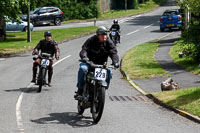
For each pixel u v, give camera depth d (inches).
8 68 1273.4
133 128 559.5
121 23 3078.2
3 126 574.9
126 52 1636.3
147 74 1065.5
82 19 3570.4
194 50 1216.2
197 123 583.5
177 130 546.6
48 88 915.4
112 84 978.7
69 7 3567.9
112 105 725.3
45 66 867.4
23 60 1477.6
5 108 697.0
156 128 558.3
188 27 1214.3
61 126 572.4
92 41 604.4
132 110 680.4
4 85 960.3
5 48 1830.7
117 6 4527.6
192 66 1126.4
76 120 608.7
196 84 879.7
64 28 2748.5
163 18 2399.1
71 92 860.0
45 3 3432.6
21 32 2623.0
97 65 583.5
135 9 4416.8
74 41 2113.7
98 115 574.9
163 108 693.9
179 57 1321.4
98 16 3627.0
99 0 3946.9
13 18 1753.2
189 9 1191.6
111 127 565.9
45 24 3184.1
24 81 1021.2
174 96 738.2
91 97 601.3
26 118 622.8
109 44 607.2
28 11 2058.3
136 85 942.4
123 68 1206.9
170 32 2370.8
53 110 680.4
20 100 768.3
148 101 762.8
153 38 2127.2
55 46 895.1
